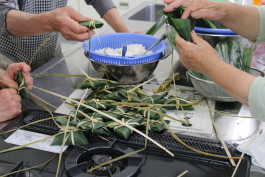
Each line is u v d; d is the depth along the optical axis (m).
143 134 0.59
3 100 0.69
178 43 0.63
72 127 0.61
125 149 0.55
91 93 0.82
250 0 1.02
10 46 1.19
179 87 0.89
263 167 0.53
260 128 0.67
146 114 0.68
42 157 0.56
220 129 0.67
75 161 0.51
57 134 0.59
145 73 0.83
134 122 0.64
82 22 0.72
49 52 1.30
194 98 0.82
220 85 0.60
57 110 0.75
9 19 0.88
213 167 0.53
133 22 1.62
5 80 0.77
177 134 0.64
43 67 1.04
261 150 0.55
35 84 0.91
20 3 1.09
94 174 0.50
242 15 0.68
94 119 0.63
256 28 0.70
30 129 0.65
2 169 0.51
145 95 0.78
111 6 1.29
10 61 1.23
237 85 0.56
